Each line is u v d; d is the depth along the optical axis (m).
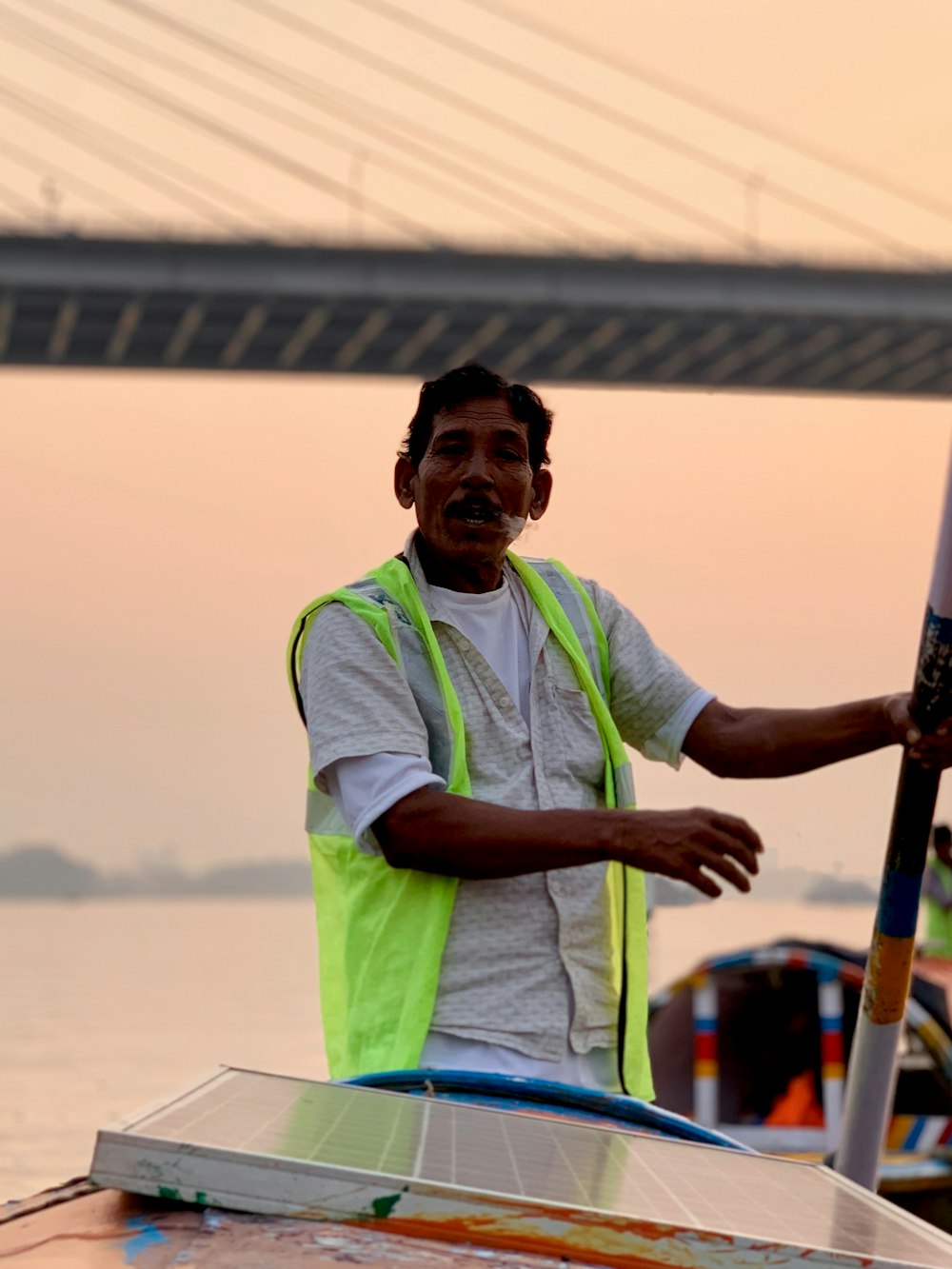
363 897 2.33
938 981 9.20
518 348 41.66
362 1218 1.25
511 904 2.32
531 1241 1.25
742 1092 8.64
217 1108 1.45
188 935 36.56
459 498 2.38
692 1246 1.26
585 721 2.49
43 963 24.52
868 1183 2.70
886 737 2.41
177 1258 1.16
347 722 2.26
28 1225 1.24
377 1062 2.24
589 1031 2.35
